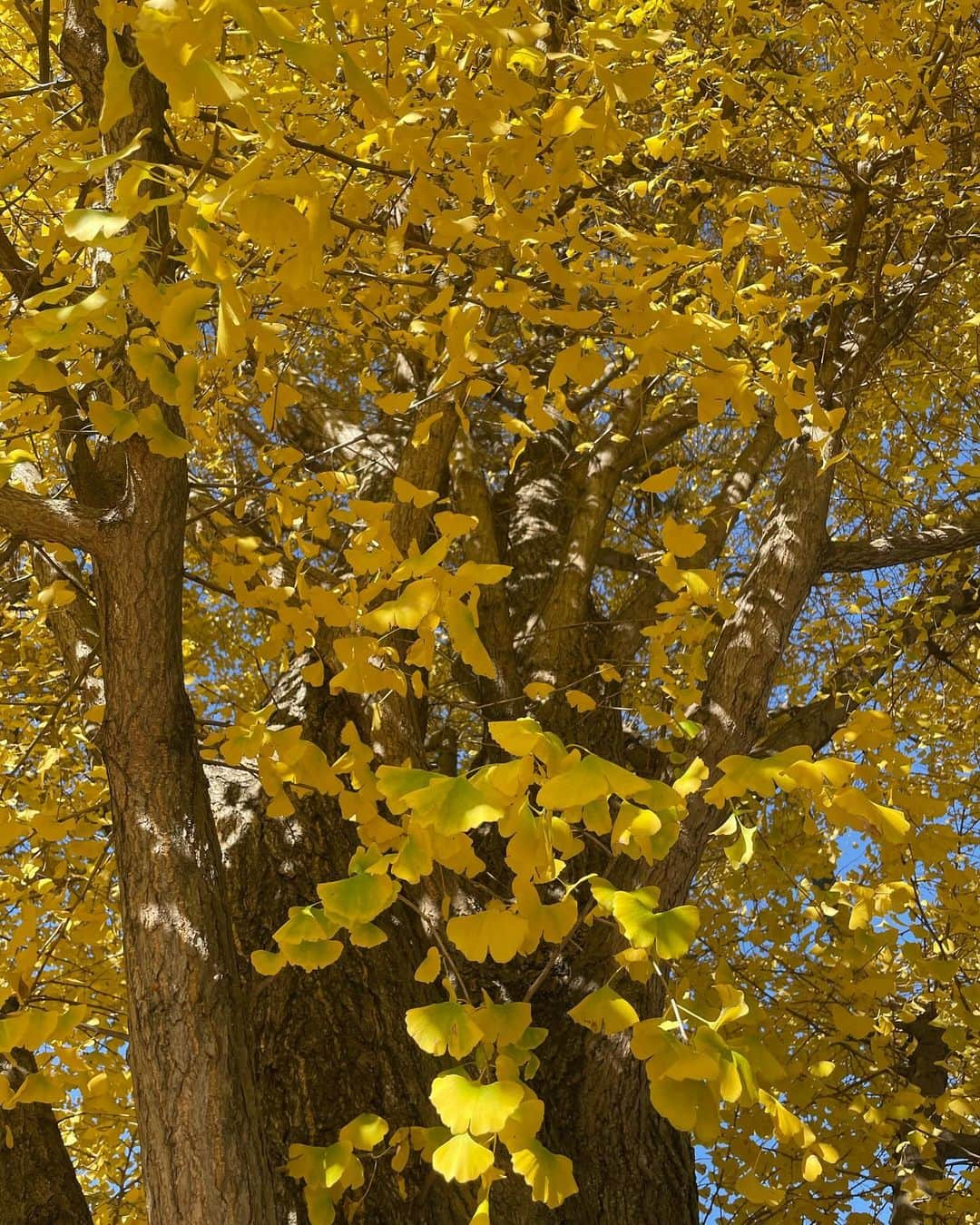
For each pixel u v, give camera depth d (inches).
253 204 42.8
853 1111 121.3
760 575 124.0
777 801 166.6
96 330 60.8
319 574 119.6
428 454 127.9
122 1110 85.2
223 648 206.2
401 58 66.2
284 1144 100.7
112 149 69.5
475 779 50.9
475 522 54.7
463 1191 99.9
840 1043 138.3
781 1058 116.8
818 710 146.6
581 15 116.7
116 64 40.8
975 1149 144.6
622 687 165.3
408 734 118.3
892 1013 141.1
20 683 148.3
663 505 238.7
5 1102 68.6
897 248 157.2
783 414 62.0
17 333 53.7
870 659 156.4
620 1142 106.6
